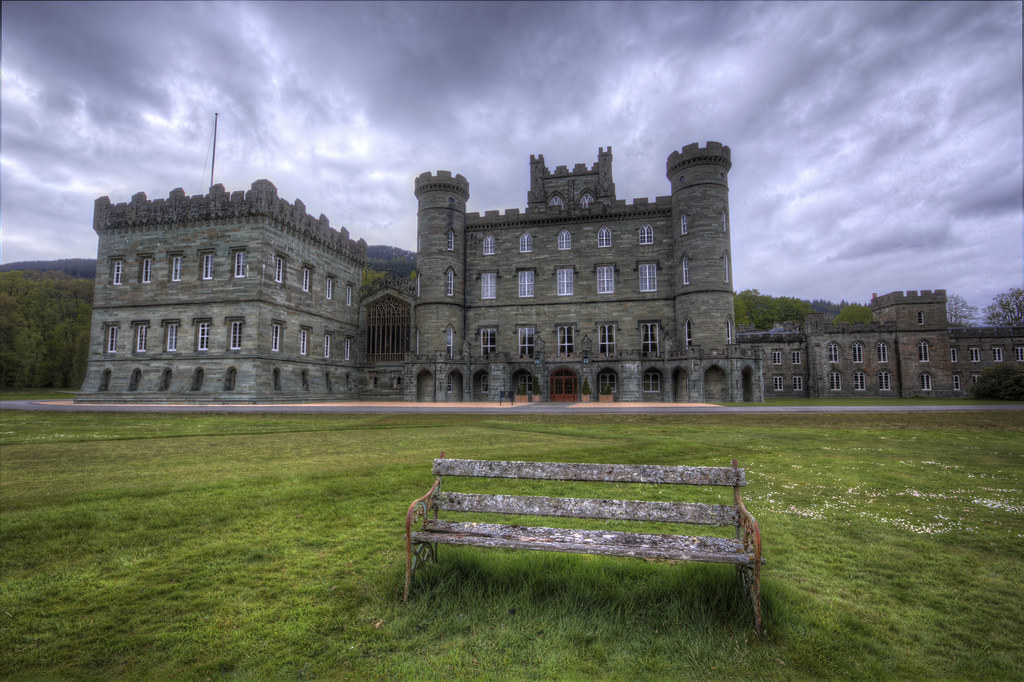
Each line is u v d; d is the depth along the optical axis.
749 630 4.27
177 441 16.94
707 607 4.58
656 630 4.35
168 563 5.81
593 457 12.43
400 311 64.44
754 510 7.99
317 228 57.31
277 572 5.57
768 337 70.75
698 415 26.86
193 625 4.46
